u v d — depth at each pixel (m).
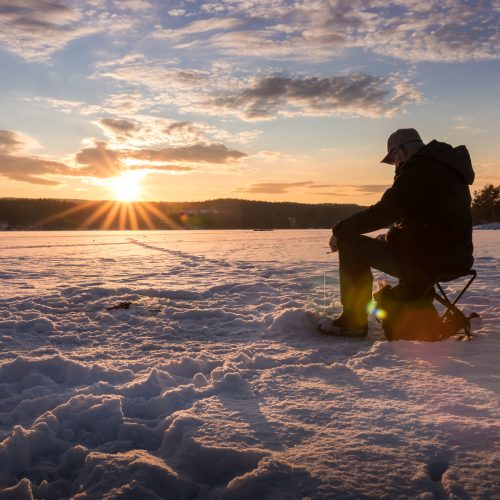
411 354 2.53
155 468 1.32
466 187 2.77
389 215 2.72
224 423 1.64
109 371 2.28
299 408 1.79
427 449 1.42
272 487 1.22
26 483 1.28
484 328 3.18
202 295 4.95
